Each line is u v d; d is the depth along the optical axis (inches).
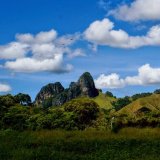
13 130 1427.2
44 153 965.2
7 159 910.4
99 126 1509.6
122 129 1366.9
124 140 1131.9
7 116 1536.7
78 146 1078.4
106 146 1088.8
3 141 1165.7
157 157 973.2
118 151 1040.2
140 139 1147.3
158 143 1111.6
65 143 1102.4
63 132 1301.7
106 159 959.6
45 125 1494.8
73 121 1526.8
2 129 1444.4
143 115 1608.0
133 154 1012.5
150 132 1309.1
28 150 999.6
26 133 1315.2
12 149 1039.6
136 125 1536.7
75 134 1269.7
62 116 1534.2
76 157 957.8
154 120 1556.3
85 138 1170.0
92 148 1069.1
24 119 1533.0
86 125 1556.3
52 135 1254.3
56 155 957.2
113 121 1498.5
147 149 1061.8
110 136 1212.5
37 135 1263.5
